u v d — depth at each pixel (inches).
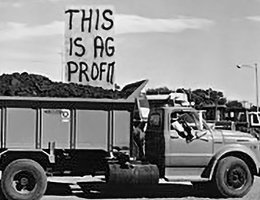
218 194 565.0
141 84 542.0
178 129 542.9
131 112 524.4
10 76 569.0
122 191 582.9
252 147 554.9
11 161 509.4
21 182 499.8
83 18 668.1
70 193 564.4
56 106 512.1
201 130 548.4
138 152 558.3
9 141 505.7
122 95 552.1
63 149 515.5
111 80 620.1
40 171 500.4
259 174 554.9
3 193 496.1
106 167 528.4
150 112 576.1
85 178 699.4
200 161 544.7
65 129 514.0
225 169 540.4
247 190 544.7
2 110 504.4
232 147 549.3
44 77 587.2
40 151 508.7
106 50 650.2
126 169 522.6
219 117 1572.3
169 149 538.9
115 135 522.6
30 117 509.0
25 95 533.3
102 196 546.6
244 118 1588.3
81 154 527.2
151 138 562.6
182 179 539.5
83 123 517.3
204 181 556.1
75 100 514.0
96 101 516.4
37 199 500.4
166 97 755.4
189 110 551.8
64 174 524.4
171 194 564.4
